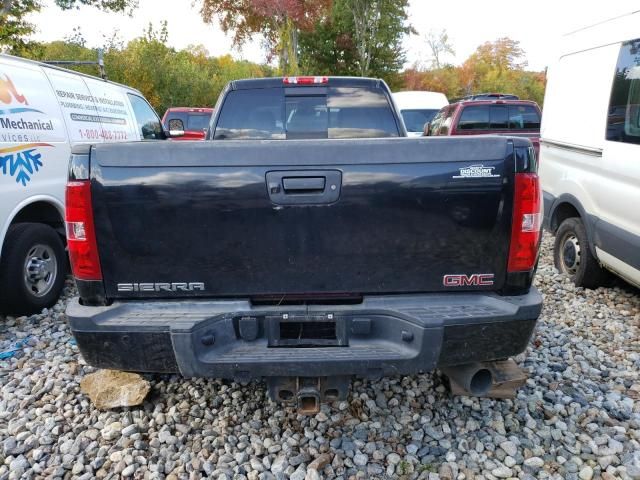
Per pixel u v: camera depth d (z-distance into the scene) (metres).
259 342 2.48
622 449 2.79
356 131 4.29
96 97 5.89
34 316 4.69
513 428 2.99
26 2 14.29
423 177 2.37
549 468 2.66
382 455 2.76
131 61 18.55
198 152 2.35
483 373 2.77
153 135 7.50
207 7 21.44
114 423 3.01
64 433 2.99
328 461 2.69
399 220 2.40
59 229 5.31
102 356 2.43
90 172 2.35
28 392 3.42
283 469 2.64
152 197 2.36
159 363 2.41
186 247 2.41
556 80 5.90
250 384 3.43
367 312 2.45
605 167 4.69
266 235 2.41
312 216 2.39
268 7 19.39
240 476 2.59
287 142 2.36
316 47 28.80
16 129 4.40
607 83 4.84
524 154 2.37
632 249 4.29
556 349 3.96
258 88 4.23
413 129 14.11
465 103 10.95
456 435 2.93
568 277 5.59
